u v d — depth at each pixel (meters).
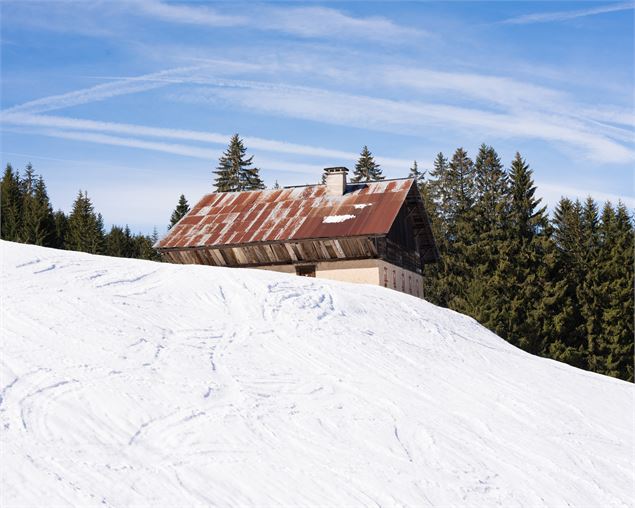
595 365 45.62
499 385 16.33
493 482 10.78
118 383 10.97
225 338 14.61
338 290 21.08
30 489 7.85
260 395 12.02
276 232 32.16
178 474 8.95
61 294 14.78
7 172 70.31
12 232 62.25
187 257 33.56
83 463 8.66
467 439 12.28
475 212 54.38
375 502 9.30
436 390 14.73
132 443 9.44
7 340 11.72
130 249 75.62
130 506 8.00
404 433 11.86
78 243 66.75
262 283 19.11
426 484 10.16
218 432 10.29
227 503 8.56
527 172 52.19
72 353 11.73
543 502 10.45
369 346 16.64
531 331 45.00
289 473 9.60
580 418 15.08
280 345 15.09
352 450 10.76
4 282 14.97
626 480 11.98
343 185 34.84
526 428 13.56
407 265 35.59
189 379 11.88
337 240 30.72
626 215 55.62
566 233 58.19
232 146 74.69
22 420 9.29
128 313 14.57
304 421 11.41
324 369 14.26
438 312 23.42
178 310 15.76
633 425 15.47
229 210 35.97
